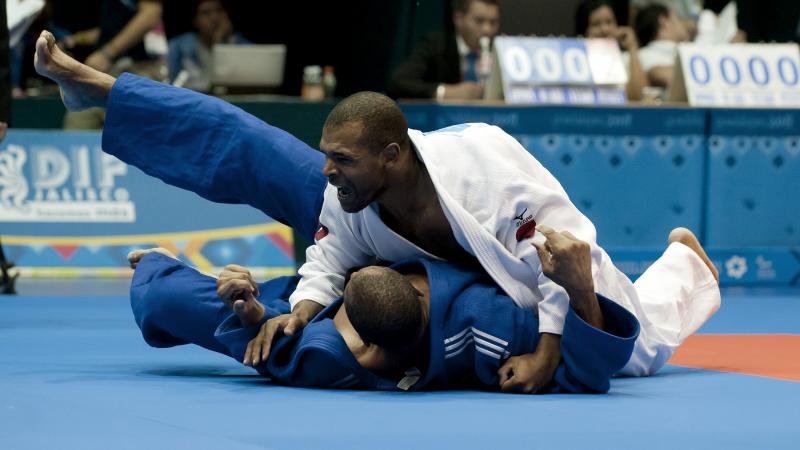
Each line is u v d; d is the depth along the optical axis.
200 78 32.66
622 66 27.78
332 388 12.09
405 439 9.06
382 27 33.41
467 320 11.81
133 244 28.59
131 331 17.86
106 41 31.08
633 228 27.33
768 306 23.47
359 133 11.53
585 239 12.02
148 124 14.27
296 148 14.21
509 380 11.77
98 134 28.67
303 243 28.81
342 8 35.41
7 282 24.25
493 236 11.95
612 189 27.19
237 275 12.02
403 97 28.59
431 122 26.22
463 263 12.62
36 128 30.12
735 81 28.23
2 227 28.48
